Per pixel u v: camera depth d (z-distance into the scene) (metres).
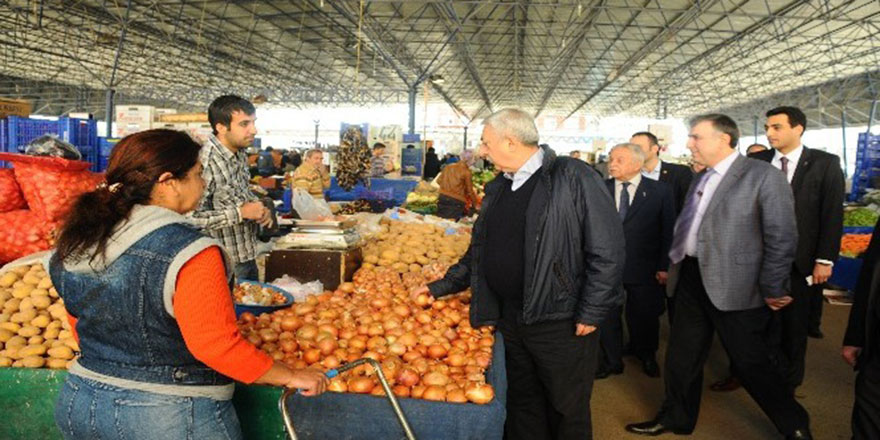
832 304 6.54
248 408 2.00
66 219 1.37
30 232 3.01
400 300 3.00
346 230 3.54
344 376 2.14
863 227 8.90
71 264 1.35
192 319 1.31
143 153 1.39
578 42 20.94
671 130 12.23
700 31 18.03
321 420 1.99
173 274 1.30
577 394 2.45
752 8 15.96
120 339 1.38
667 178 4.95
